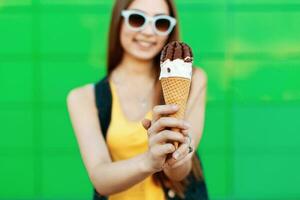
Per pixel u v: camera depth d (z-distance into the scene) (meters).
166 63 1.51
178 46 1.52
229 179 4.73
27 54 4.69
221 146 4.71
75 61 4.69
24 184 4.74
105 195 1.85
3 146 4.72
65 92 4.70
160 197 1.94
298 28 4.68
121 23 2.10
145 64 2.09
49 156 4.73
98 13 4.66
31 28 4.68
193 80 2.10
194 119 2.06
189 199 1.97
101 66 4.69
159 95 2.03
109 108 1.99
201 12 4.66
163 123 1.46
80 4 4.66
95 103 2.01
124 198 1.94
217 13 4.66
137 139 1.95
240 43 4.68
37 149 4.73
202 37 4.66
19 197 4.74
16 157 4.73
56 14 4.66
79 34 4.67
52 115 4.72
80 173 4.74
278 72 4.69
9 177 4.74
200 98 2.10
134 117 2.01
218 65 4.68
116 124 1.97
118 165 1.74
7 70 4.69
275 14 4.68
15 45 4.68
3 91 4.70
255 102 4.70
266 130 4.71
